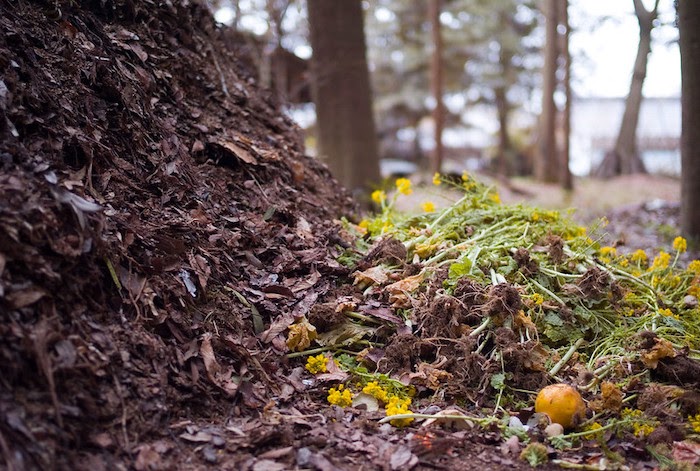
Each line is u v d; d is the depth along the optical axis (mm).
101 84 3006
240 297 2633
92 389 1876
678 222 8227
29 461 1594
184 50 3975
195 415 2080
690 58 5656
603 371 2551
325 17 7555
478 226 3641
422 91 24812
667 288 3490
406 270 3021
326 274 3018
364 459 1986
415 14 24281
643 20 15219
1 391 1687
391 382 2449
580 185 16188
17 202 1980
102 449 1770
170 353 2170
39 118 2463
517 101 27016
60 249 2023
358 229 3697
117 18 3576
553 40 17094
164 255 2447
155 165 2965
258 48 8383
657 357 2523
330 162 7734
